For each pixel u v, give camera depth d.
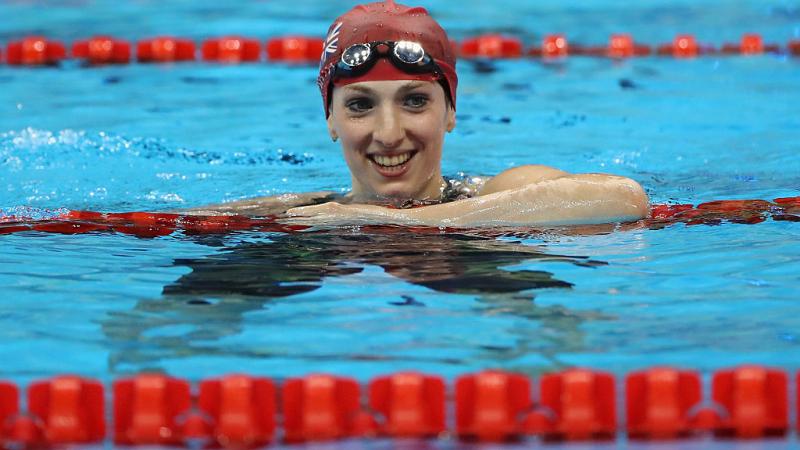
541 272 11.45
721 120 20.69
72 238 13.09
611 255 12.03
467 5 35.12
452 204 13.09
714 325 10.03
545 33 30.42
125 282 11.38
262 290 11.04
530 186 13.12
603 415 8.58
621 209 13.04
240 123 20.83
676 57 27.58
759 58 27.08
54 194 15.63
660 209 13.67
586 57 27.70
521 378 8.62
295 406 8.62
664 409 8.56
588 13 33.59
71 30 30.38
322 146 19.00
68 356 9.48
